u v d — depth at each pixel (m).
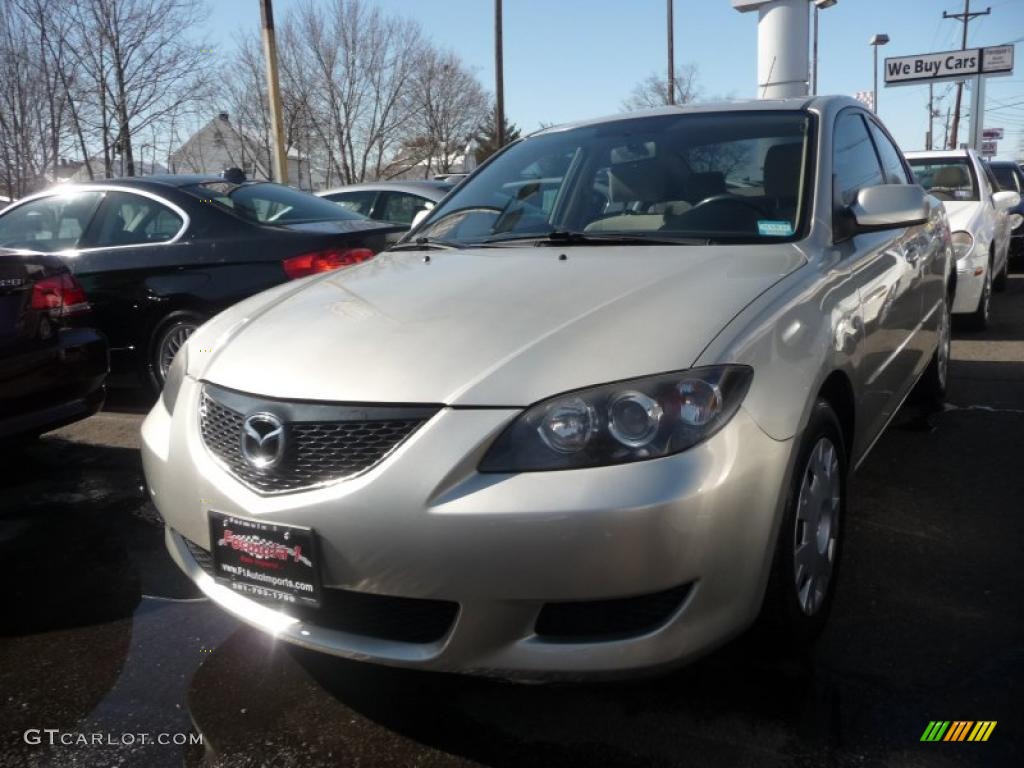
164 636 2.90
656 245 2.95
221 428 2.42
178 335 5.53
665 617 2.07
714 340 2.19
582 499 1.97
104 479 4.55
